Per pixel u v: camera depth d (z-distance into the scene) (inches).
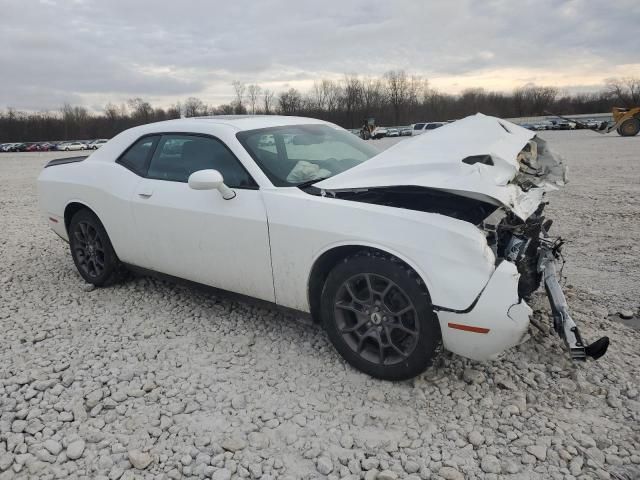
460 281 95.0
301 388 109.8
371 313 108.4
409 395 106.2
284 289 121.0
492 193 95.0
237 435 94.8
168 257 144.4
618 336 127.5
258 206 121.1
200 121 146.6
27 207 374.0
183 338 134.0
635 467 84.3
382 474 83.2
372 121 2062.0
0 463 88.9
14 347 130.8
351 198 116.4
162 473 86.2
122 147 160.7
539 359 117.5
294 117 164.6
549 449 88.9
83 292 170.2
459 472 84.2
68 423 99.5
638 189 354.6
